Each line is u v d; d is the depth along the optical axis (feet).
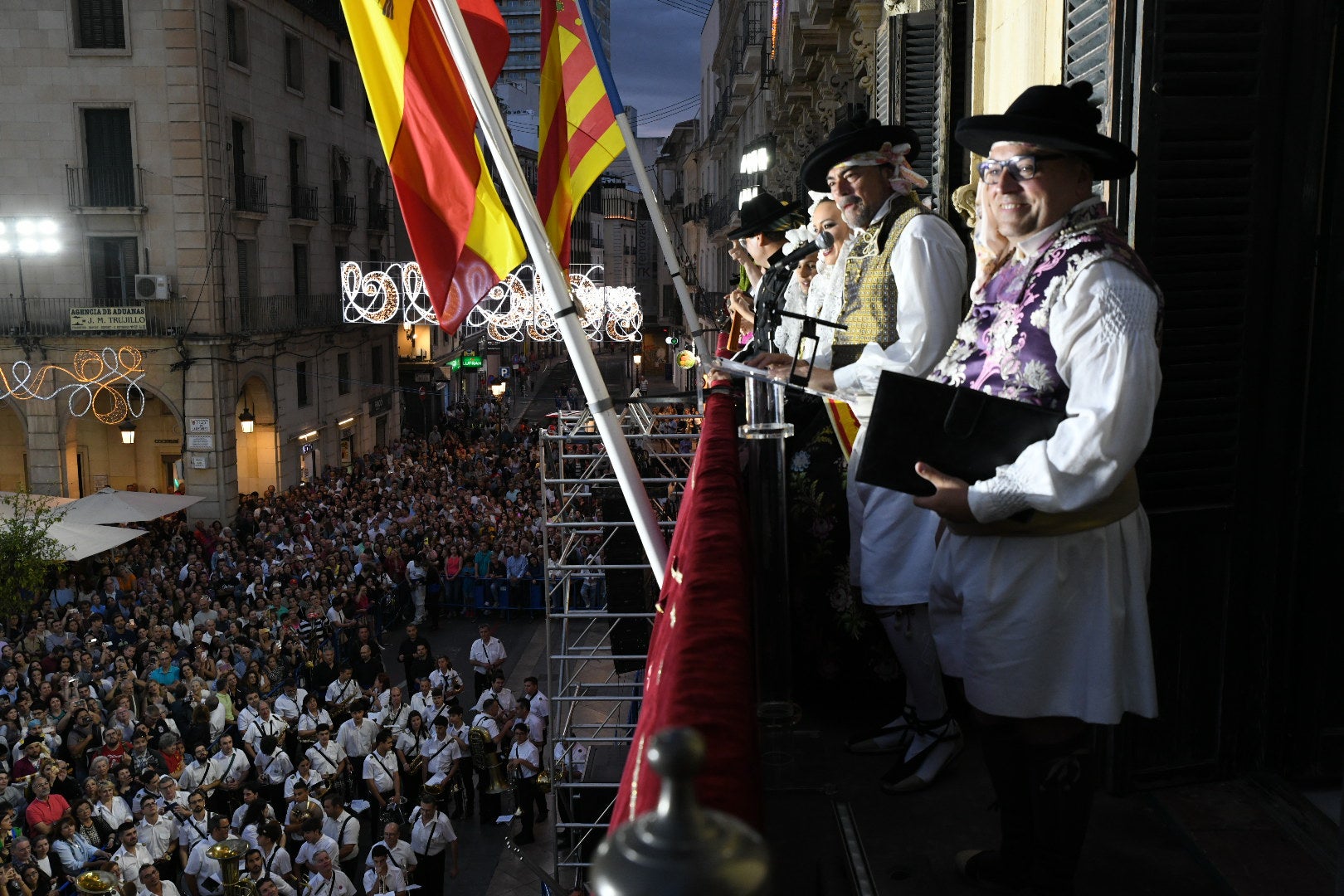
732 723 4.02
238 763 40.34
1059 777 7.14
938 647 7.79
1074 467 6.25
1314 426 9.90
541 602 69.56
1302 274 9.86
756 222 15.14
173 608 56.03
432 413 146.82
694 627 4.96
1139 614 7.07
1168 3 9.57
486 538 70.90
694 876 2.18
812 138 65.46
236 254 87.66
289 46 101.45
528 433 135.95
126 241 83.46
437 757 42.88
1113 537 6.94
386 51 15.08
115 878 31.73
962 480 6.67
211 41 82.58
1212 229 9.85
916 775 9.39
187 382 83.25
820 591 10.99
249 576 64.59
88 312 81.82
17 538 53.11
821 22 53.11
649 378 257.75
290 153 99.96
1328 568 10.03
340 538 73.10
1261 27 9.71
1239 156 9.86
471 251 15.39
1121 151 6.70
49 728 39.37
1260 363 10.01
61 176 82.02
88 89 81.46
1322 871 8.45
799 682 11.15
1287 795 9.70
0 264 82.48
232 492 85.87
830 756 10.08
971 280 19.47
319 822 35.96
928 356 8.59
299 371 101.76
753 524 7.50
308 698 44.09
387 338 128.36
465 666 62.34
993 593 6.97
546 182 20.68
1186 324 9.84
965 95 20.16
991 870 7.70
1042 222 6.95
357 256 117.39
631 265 360.89
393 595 67.87
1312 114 9.78
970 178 19.94
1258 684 10.09
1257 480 10.02
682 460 41.22
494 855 41.75
